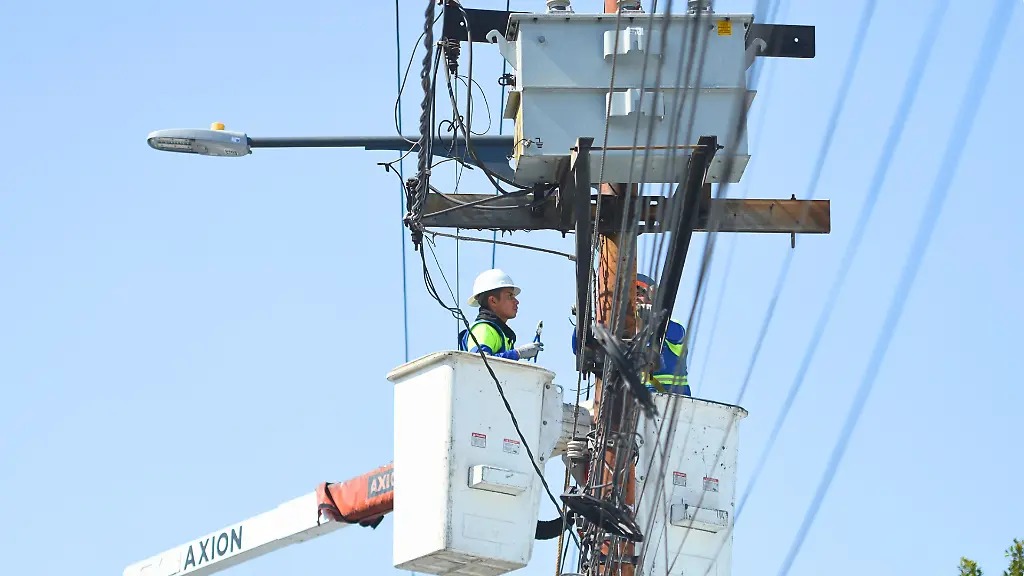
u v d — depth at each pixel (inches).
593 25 1290.6
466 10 1309.1
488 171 1333.7
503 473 1223.5
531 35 1286.9
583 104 1277.1
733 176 1288.1
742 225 1337.4
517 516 1233.4
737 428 1357.0
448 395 1237.1
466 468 1227.9
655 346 1216.8
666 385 1348.4
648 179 1280.8
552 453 1342.3
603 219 1286.9
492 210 1318.9
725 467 1344.7
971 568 1640.0
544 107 1277.1
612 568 1226.0
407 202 1268.5
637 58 1274.6
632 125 1264.8
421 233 1272.1
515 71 1295.5
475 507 1224.2
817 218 1341.0
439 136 1330.0
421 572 1258.0
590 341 1253.1
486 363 1245.1
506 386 1251.8
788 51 1295.5
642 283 1334.9
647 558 1312.7
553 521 1282.0
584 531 1198.9
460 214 1317.7
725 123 1263.5
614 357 1018.7
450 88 1322.6
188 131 1592.0
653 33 1272.1
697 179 1241.4
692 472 1333.7
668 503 1321.4
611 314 1143.0
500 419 1242.6
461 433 1231.5
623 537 1149.1
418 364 1258.6
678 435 1337.4
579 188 1258.0
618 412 1201.4
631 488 1249.4
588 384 1317.7
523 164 1285.7
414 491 1243.8
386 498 1604.3
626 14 1278.3
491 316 1346.0
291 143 1599.4
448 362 1243.8
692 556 1322.6
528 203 1321.4
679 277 1234.6
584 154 1254.9
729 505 1337.4
